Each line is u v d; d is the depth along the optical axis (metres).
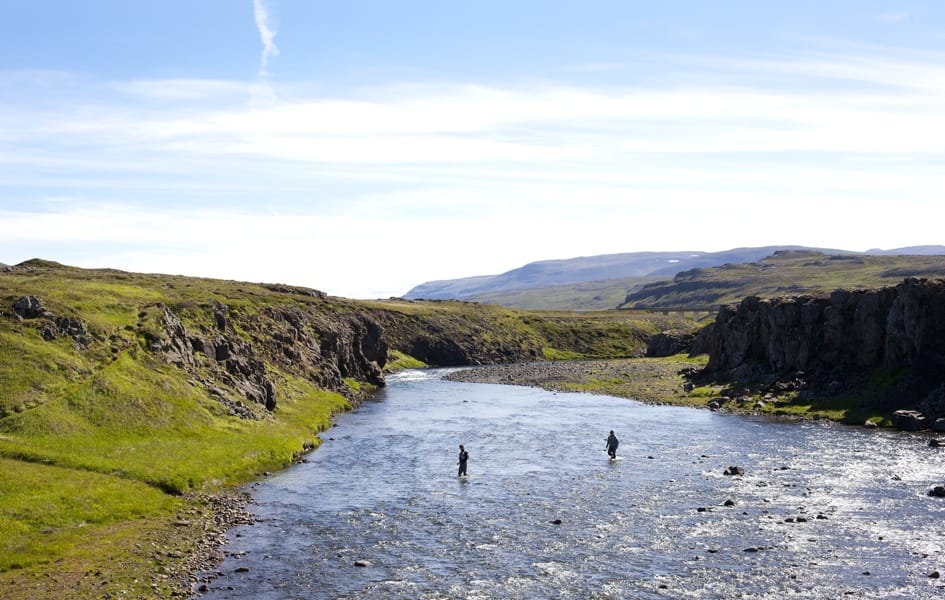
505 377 164.00
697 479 59.75
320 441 79.25
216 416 72.25
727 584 37.41
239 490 56.94
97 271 143.50
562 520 48.75
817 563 40.03
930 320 87.62
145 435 62.66
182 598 35.81
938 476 59.09
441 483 59.69
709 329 173.38
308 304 162.50
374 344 170.50
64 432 57.78
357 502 53.72
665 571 39.34
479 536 45.69
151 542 43.00
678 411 101.31
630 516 49.50
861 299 98.44
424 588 37.38
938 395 82.81
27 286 80.94
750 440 76.62
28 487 47.06
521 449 74.31
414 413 103.31
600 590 36.94
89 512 46.00
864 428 82.69
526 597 36.19
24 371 62.66
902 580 37.50
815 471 61.53
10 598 34.19
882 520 47.34
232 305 116.31
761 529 46.06
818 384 99.81
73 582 36.47
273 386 91.38
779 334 109.94
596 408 107.12
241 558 41.59
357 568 40.22
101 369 67.94
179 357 78.56
